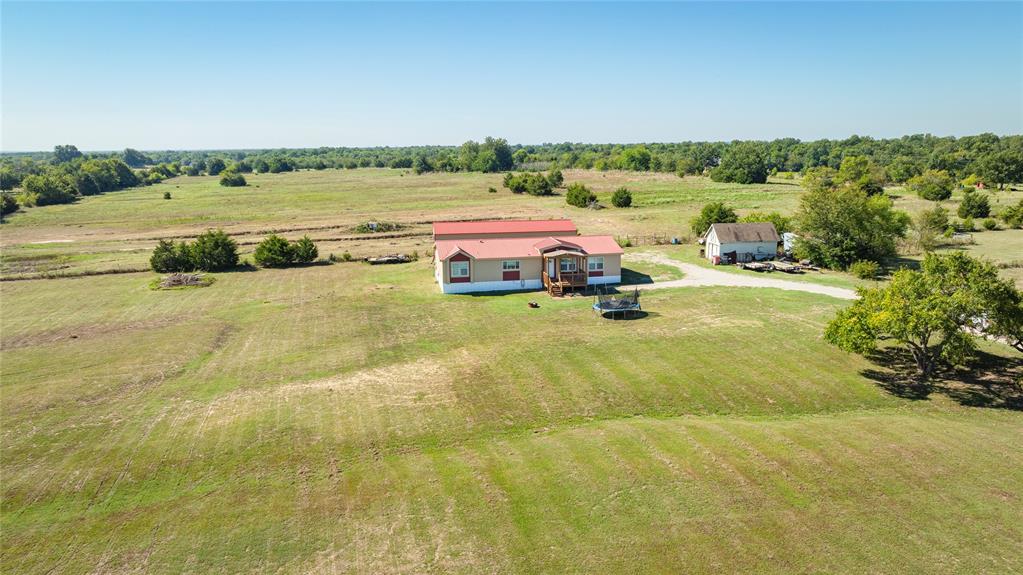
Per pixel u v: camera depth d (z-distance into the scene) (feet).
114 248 227.81
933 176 355.97
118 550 55.16
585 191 327.26
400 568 51.42
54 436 78.95
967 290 85.15
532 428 79.61
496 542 54.34
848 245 171.42
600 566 50.65
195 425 81.46
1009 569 48.24
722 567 49.93
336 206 348.79
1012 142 567.59
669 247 211.61
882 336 111.55
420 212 315.58
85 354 111.24
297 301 148.46
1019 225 242.37
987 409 83.20
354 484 65.62
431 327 125.18
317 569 51.75
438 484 64.64
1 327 129.18
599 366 100.73
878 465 65.16
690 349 108.06
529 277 158.71
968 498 58.54
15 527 59.31
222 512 60.85
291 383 96.17
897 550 51.11
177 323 130.93
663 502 59.31
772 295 144.87
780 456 67.56
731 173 460.55
